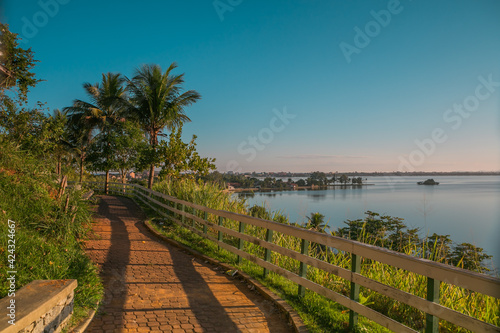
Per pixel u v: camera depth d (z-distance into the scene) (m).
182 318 4.22
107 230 9.70
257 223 6.06
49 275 4.28
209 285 5.55
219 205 11.38
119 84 26.88
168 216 11.53
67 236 6.39
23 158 8.10
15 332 2.64
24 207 6.34
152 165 20.89
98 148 25.70
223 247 7.30
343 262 5.56
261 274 5.96
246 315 4.43
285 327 4.13
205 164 17.91
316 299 4.77
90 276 4.93
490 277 2.62
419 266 3.20
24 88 10.38
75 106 25.64
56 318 3.41
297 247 7.18
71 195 8.58
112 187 25.98
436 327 3.08
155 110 21.81
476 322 2.71
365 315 3.72
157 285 5.41
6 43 9.76
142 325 3.96
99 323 3.95
